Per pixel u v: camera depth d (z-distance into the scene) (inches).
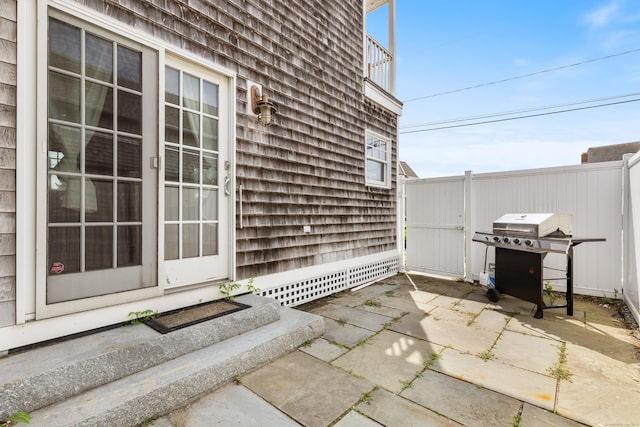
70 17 81.0
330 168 177.0
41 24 75.8
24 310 73.4
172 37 102.7
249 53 129.6
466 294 180.1
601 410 73.9
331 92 178.5
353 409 73.5
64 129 80.2
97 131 85.9
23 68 73.6
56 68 78.8
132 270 92.2
